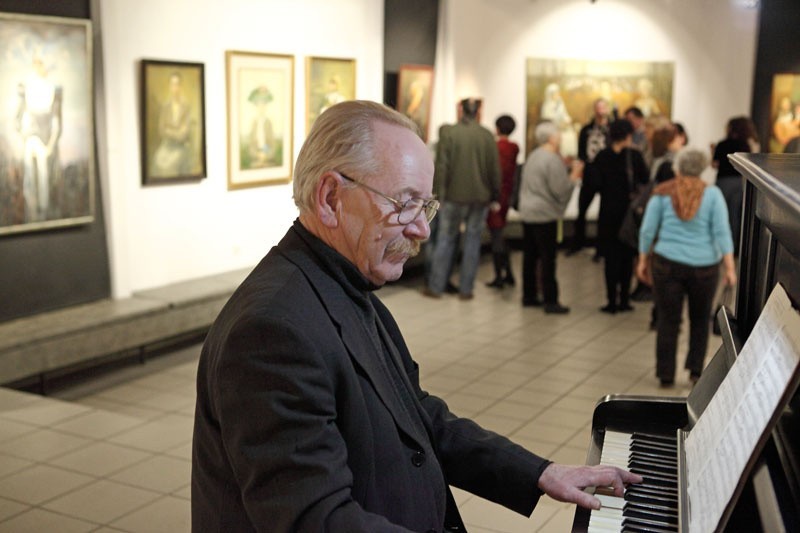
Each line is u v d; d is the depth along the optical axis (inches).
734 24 456.1
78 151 233.6
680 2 449.1
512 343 271.0
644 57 446.9
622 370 243.3
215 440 61.2
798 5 444.1
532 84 426.0
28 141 220.8
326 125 61.6
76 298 241.0
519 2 416.5
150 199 259.8
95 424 174.9
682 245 215.6
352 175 60.5
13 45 213.9
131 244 255.3
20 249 225.5
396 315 306.5
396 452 62.6
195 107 267.0
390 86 355.9
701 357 222.2
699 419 69.1
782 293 66.5
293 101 307.1
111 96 242.1
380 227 61.1
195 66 264.4
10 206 219.0
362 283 63.5
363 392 61.4
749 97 462.6
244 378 55.9
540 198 303.3
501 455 74.8
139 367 242.1
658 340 224.8
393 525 54.5
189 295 254.7
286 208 310.7
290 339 56.3
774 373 57.2
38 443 164.6
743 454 55.1
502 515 137.9
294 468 54.5
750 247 89.8
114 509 137.2
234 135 284.0
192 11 265.7
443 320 299.9
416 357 255.4
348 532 53.0
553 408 212.1
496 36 412.2
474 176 318.3
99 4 237.1
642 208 298.2
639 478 71.8
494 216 348.5
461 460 76.0
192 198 273.7
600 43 438.0
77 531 130.0
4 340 206.1
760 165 76.7
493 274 383.6
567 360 253.1
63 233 235.9
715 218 212.1
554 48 429.7
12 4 215.0
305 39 309.6
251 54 285.1
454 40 390.0
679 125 338.3
